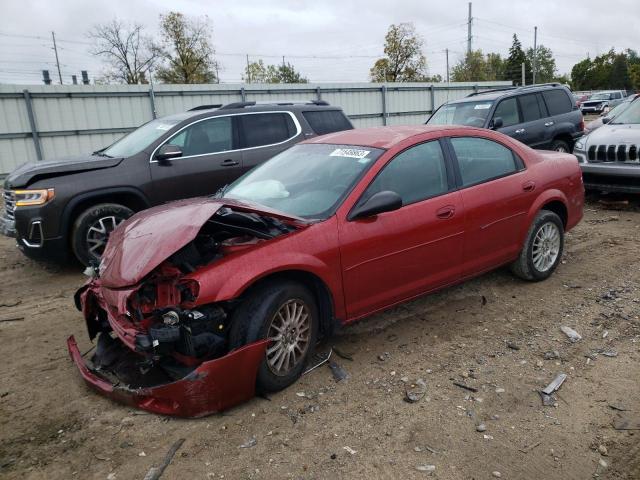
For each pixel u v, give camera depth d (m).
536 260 5.20
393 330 4.40
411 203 4.13
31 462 2.90
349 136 4.72
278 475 2.76
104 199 6.46
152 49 45.75
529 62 92.19
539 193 5.08
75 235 6.19
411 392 3.47
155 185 6.68
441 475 2.72
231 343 3.28
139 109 17.83
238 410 3.32
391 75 46.12
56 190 6.01
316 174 4.23
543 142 10.48
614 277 5.42
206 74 45.81
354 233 3.75
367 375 3.70
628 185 8.16
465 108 10.55
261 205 3.86
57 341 4.44
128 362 3.65
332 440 3.02
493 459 2.84
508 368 3.75
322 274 3.58
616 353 3.91
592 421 3.14
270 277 3.46
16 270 6.64
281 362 3.47
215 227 3.66
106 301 3.50
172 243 3.16
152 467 2.83
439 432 3.07
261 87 20.19
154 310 3.19
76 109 16.64
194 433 3.10
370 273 3.87
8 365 4.02
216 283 3.14
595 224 7.70
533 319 4.52
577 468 2.77
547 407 3.29
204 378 3.06
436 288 4.41
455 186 4.45
